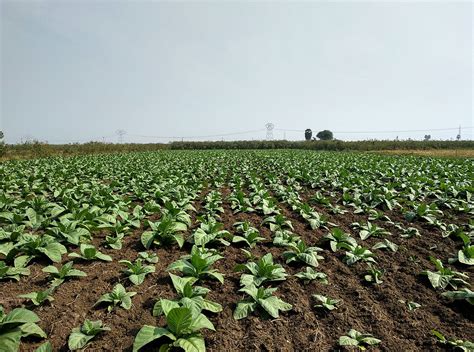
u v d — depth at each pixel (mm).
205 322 3307
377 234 6832
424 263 5461
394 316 3922
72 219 6492
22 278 4543
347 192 10453
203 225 6129
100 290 4320
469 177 12844
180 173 14180
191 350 3000
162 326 3562
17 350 3049
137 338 3016
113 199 8641
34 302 3742
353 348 3279
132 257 5461
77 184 11570
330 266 5305
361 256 5402
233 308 3980
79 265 5055
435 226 7379
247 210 8312
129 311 3836
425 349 3340
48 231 5773
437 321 3836
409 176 13281
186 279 4148
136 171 15461
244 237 6230
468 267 5277
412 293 4457
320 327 3688
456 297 4113
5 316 3111
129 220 6973
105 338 3350
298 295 4328
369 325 3748
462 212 8641
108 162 20859
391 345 3389
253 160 23328
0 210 7109
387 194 9344
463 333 3584
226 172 16375
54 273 4516
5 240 5406
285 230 6602
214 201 8844
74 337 3197
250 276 4480
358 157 25328
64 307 3861
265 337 3469
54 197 9414
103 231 6668
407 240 6570
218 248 5906
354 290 4508
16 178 12180
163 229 5918
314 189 12289
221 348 3271
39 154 28719
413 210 8562
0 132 23953
